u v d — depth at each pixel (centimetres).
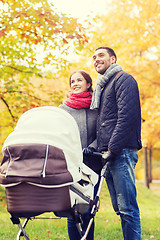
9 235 491
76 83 389
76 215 271
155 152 2512
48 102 720
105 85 344
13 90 701
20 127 267
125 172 318
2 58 686
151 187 1473
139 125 333
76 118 371
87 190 286
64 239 485
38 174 236
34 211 246
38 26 609
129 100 312
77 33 605
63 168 251
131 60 1277
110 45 725
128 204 316
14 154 253
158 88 1348
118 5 1314
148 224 637
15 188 249
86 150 324
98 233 544
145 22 1200
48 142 249
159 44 1248
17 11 603
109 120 327
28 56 686
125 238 320
